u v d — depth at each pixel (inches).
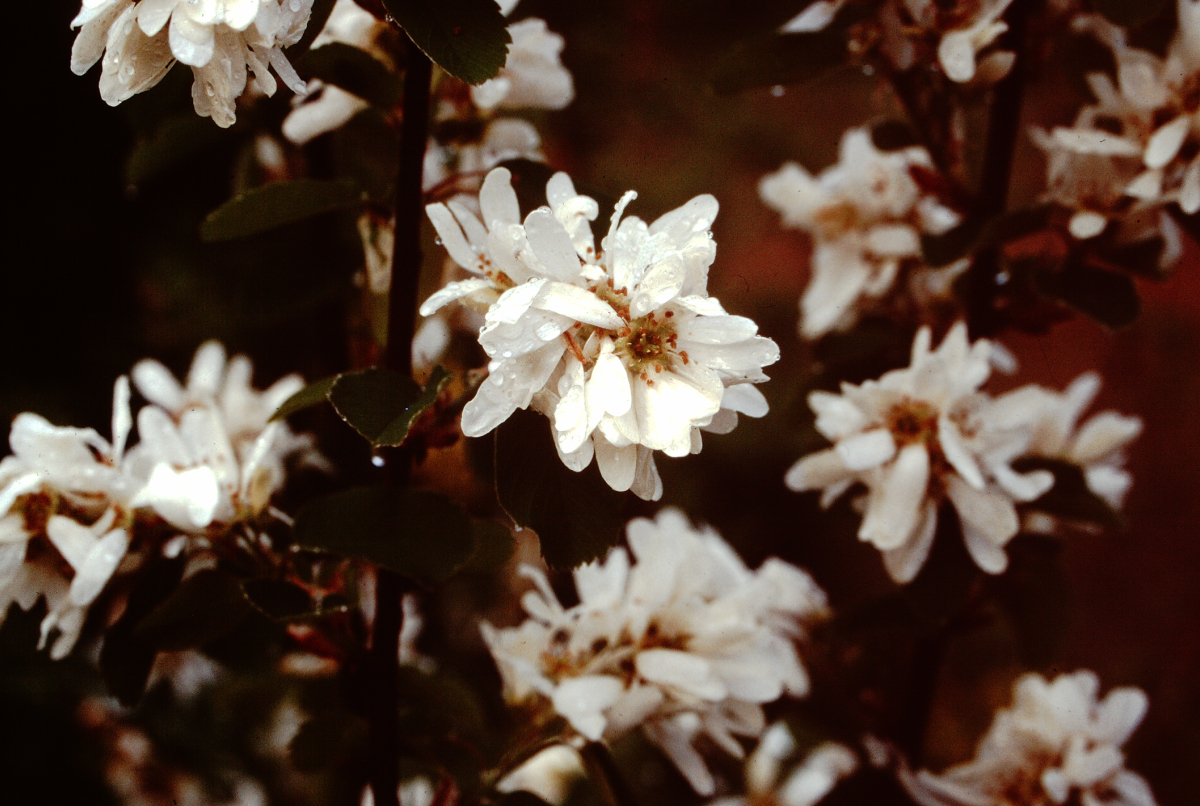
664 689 21.3
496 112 22.6
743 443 42.6
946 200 22.6
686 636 21.5
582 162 39.3
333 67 21.0
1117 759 22.3
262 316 22.3
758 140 52.3
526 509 20.0
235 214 21.0
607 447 19.8
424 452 20.8
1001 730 22.7
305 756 21.3
